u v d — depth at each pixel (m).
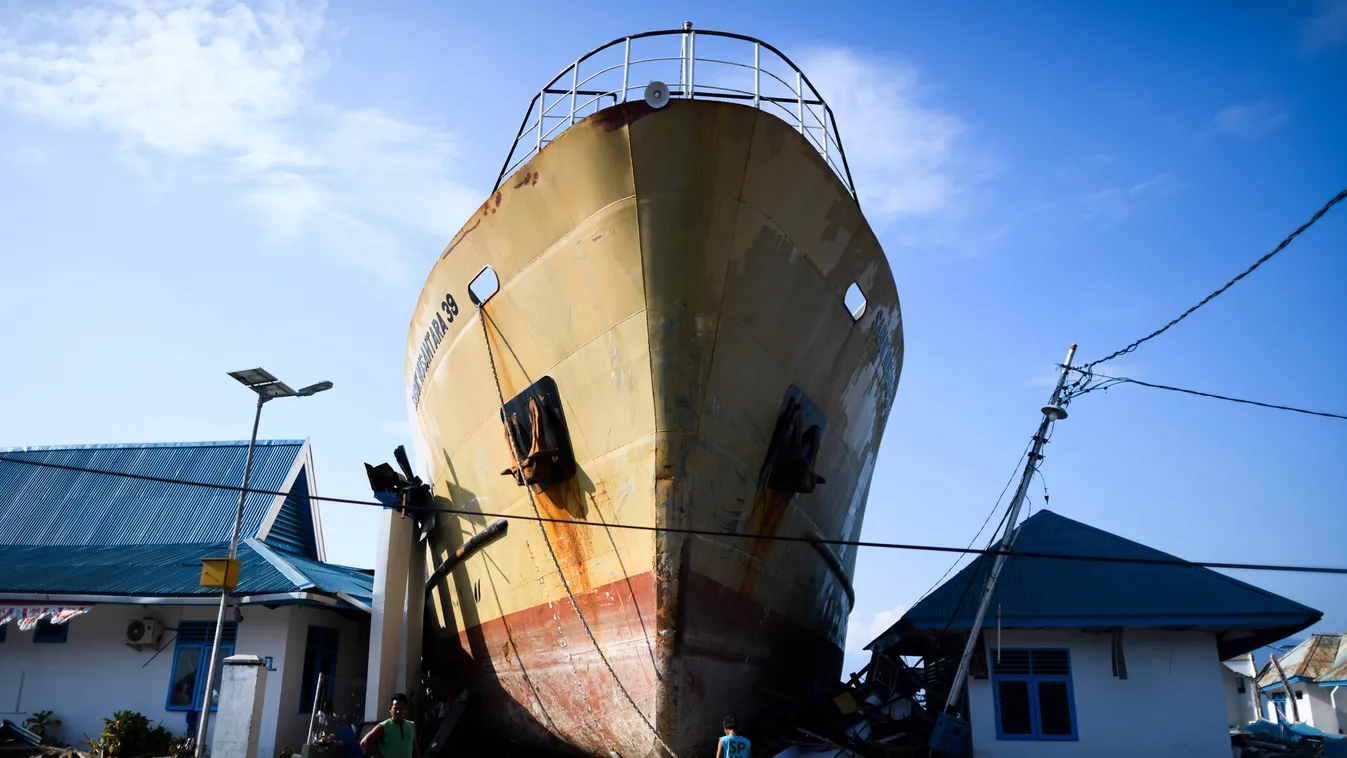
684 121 9.66
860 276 11.95
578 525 10.98
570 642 11.35
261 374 14.45
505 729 13.55
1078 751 12.41
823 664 14.46
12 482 23.20
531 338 11.34
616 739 11.11
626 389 10.29
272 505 21.47
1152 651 12.73
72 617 15.73
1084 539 14.62
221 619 13.35
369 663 14.04
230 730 12.09
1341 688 30.50
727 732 9.52
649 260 9.97
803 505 12.02
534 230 10.95
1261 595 12.46
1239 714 31.97
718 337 10.11
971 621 13.01
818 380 11.70
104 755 14.45
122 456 23.70
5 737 13.00
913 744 12.03
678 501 10.04
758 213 10.13
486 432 12.70
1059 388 13.47
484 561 13.10
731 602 10.78
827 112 12.15
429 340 13.78
